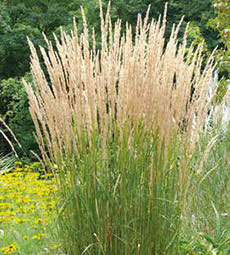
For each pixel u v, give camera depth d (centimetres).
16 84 1522
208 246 382
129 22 1511
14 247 390
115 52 312
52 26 1819
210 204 453
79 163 318
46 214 449
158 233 306
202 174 457
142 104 308
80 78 315
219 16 799
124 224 307
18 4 1725
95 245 312
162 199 300
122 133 306
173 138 317
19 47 1673
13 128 1478
